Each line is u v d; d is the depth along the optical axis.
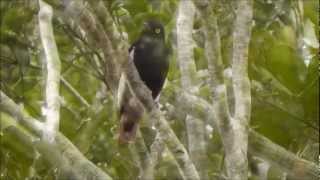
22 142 10.24
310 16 11.36
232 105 9.35
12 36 12.69
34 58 13.23
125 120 9.28
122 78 8.87
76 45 12.45
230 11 11.91
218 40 8.76
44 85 10.37
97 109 12.27
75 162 9.00
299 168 9.23
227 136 8.61
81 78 13.29
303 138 10.74
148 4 13.05
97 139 12.43
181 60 10.21
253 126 10.91
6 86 12.62
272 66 10.63
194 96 9.76
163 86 11.39
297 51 11.63
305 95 10.58
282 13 12.64
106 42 8.42
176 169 11.48
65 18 10.99
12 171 10.53
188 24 10.55
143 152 9.18
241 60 9.59
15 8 12.59
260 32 11.64
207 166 9.70
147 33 11.28
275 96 10.87
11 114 9.64
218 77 8.71
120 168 11.77
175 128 11.73
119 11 12.55
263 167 11.26
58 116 9.54
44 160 10.25
